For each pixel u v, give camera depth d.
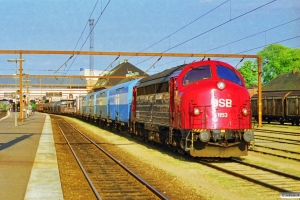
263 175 13.32
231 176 13.24
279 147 21.81
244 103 15.92
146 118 22.58
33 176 12.92
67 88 104.94
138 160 17.66
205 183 12.22
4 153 19.30
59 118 72.25
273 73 74.06
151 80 22.16
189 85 16.34
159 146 22.61
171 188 11.59
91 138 30.03
